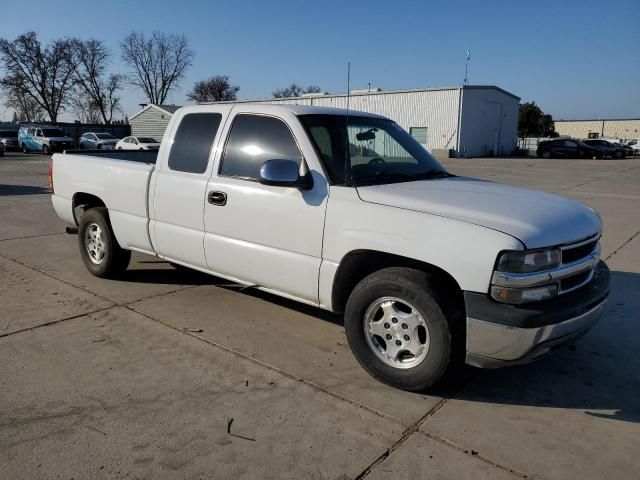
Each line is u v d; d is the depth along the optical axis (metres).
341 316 4.98
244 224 4.34
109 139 39.94
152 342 4.34
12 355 4.06
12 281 5.93
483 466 2.86
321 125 4.17
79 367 3.88
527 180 19.78
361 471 2.80
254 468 2.81
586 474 2.81
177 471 2.77
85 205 6.34
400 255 3.47
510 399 3.56
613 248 7.95
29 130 40.50
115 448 2.95
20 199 13.06
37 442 2.98
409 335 3.53
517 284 3.14
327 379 3.77
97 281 5.94
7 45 69.12
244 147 4.43
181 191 4.81
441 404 3.47
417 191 3.80
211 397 3.50
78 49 72.75
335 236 3.79
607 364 4.11
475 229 3.24
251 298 5.42
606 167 28.25
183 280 5.98
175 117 5.06
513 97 46.00
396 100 42.72
